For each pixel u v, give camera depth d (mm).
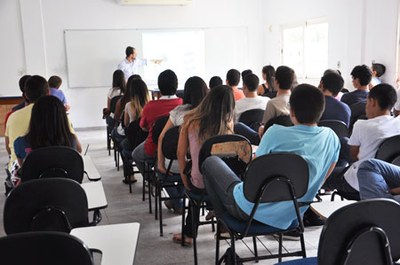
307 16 7184
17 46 7918
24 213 1688
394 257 1256
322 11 6742
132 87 4281
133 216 3680
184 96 3049
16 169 2875
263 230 1967
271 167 1795
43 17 7941
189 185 2598
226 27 8711
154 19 8375
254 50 8875
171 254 2912
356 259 1202
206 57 8703
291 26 7781
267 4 8602
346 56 6199
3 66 7898
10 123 2990
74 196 1731
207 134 2465
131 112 4281
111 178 4926
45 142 2508
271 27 8508
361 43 5832
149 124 3600
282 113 3512
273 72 5453
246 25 8789
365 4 5734
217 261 2299
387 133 2525
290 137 1902
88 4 8070
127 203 4031
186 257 2861
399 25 5207
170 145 2848
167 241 3133
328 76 3543
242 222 1980
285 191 1857
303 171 1841
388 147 2348
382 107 2574
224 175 1982
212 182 2039
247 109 3963
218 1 8602
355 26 5930
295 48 7766
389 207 1179
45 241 1139
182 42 8555
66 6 7996
